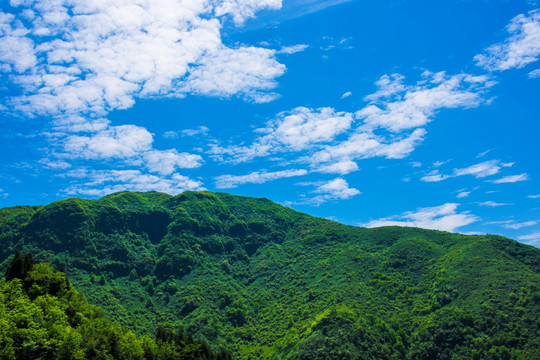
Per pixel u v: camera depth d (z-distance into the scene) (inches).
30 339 3228.3
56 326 3481.8
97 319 4239.7
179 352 4350.4
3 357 3026.6
